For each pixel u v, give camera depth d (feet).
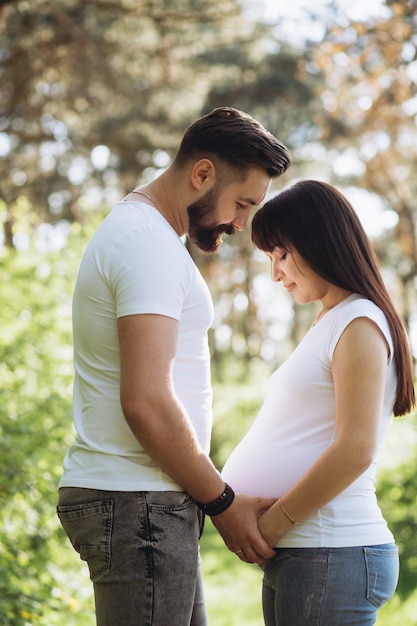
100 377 8.67
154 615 8.38
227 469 9.82
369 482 9.10
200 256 74.49
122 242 8.45
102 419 8.60
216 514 8.67
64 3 46.19
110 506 8.42
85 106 53.16
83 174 63.77
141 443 8.18
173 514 8.48
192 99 54.95
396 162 66.74
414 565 27.78
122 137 58.08
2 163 59.67
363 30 39.50
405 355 9.06
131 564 8.36
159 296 8.23
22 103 50.26
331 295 9.26
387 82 41.73
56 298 24.50
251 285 87.40
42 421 20.95
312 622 8.73
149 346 8.14
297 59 62.13
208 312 8.82
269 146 8.87
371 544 8.86
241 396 56.80
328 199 9.26
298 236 9.21
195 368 8.77
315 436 9.02
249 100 62.34
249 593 30.17
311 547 8.75
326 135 62.69
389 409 9.09
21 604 15.83
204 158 8.90
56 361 22.79
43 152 59.82
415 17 38.24
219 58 58.18
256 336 87.66
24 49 46.57
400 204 74.84
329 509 8.80
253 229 9.66
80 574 19.67
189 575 8.56
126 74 51.85
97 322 8.61
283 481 9.09
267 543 8.81
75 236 26.37
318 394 8.96
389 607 24.81
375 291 9.05
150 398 8.06
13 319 23.35
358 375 8.55
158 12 47.47
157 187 9.17
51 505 19.92
